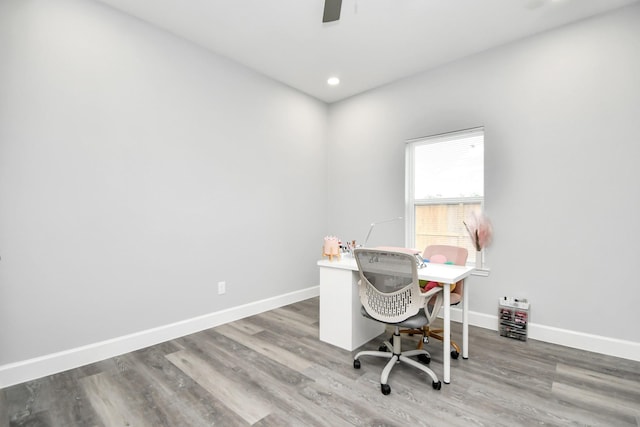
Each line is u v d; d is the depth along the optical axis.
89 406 1.71
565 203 2.52
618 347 2.30
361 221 3.91
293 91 3.80
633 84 2.26
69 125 2.14
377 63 3.18
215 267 3.00
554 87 2.57
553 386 1.91
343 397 1.80
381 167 3.71
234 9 2.36
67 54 2.13
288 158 3.74
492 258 2.87
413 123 3.42
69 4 2.14
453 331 2.84
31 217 1.99
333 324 2.54
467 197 3.13
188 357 2.31
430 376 1.89
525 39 2.70
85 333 2.21
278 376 2.03
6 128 1.90
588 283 2.43
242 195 3.25
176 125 2.71
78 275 2.18
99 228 2.28
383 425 1.56
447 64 3.17
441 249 2.77
